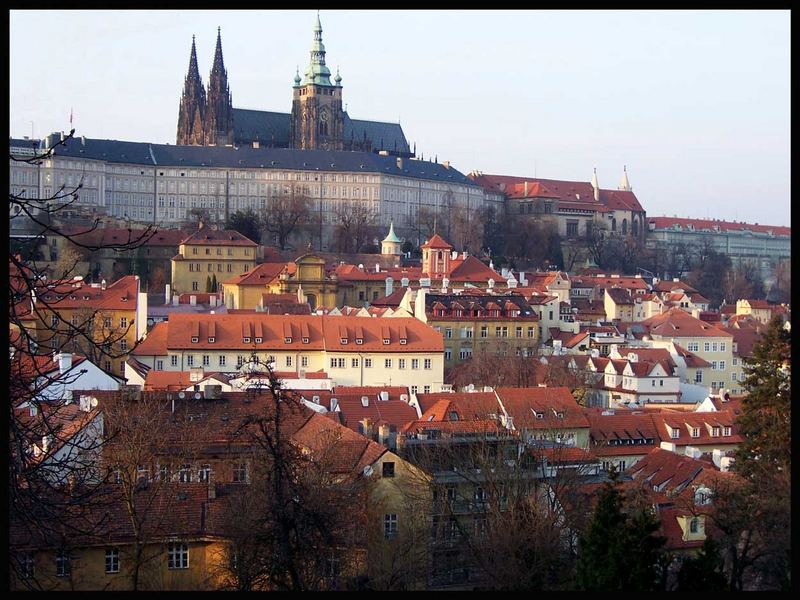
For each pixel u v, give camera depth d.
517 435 121.25
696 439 167.25
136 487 92.94
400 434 120.00
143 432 98.81
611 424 166.88
